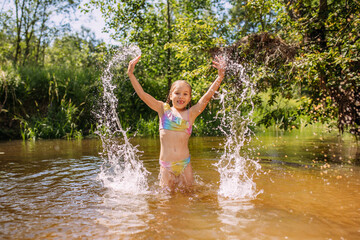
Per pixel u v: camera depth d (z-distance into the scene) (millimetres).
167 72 11633
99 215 2129
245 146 6199
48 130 8664
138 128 9664
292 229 1868
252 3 5969
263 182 3115
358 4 4727
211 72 5816
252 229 1865
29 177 3359
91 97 10227
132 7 10773
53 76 10023
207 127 9594
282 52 4906
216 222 1979
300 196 2594
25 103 9789
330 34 5461
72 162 4344
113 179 3285
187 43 6703
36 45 17969
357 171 3666
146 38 11086
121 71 10422
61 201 2469
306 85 5277
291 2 5723
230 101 5570
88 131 9695
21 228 1896
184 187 2947
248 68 5328
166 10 12719
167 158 3072
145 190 2846
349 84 3988
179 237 1750
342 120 5117
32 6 15891
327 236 1769
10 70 9867
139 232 1823
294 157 4738
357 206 2312
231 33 7480
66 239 1732
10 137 8695
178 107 3256
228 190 2820
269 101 5133
